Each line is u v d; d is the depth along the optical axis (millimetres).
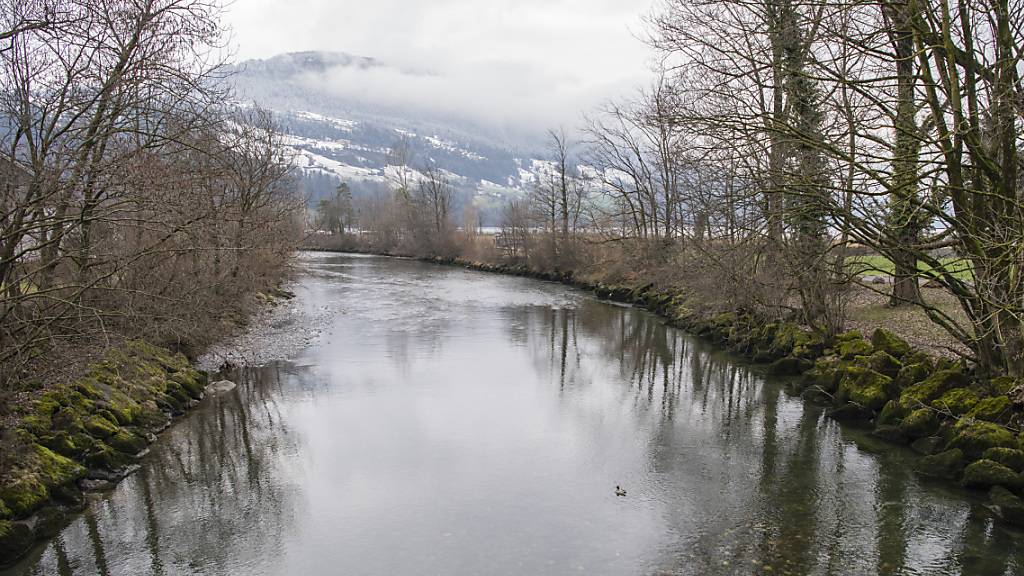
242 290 28828
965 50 12906
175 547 10367
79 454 12797
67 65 12914
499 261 65750
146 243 16688
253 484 12750
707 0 16406
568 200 57375
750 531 10648
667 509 11516
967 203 12992
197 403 18141
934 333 19234
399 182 102562
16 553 9953
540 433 15641
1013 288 11789
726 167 16969
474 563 9773
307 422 16453
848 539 10320
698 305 29391
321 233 101438
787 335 22078
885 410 15156
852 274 15625
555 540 10445
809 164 14992
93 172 12469
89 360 14680
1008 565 9484
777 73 14664
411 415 17031
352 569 9664
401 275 58906
